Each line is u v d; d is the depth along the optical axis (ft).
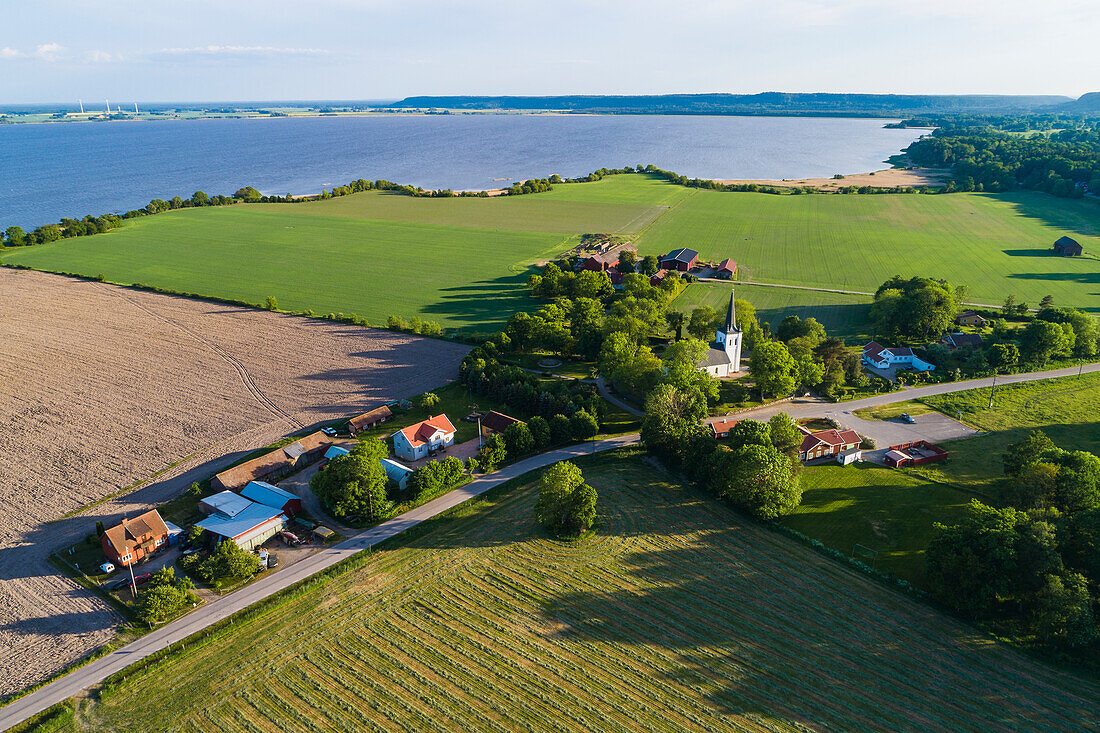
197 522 281.74
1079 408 375.04
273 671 203.62
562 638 215.92
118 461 331.16
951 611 226.38
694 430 327.47
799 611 227.61
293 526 280.51
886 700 191.01
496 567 252.01
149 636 219.41
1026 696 191.72
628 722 184.34
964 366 436.35
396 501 295.69
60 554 262.67
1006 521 228.43
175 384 419.33
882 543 263.49
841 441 328.70
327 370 440.45
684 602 232.53
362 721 185.47
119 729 184.65
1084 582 208.85
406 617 225.76
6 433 359.66
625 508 290.35
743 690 194.80
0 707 192.34
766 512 272.10
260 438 353.51
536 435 338.75
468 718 185.98
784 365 384.06
